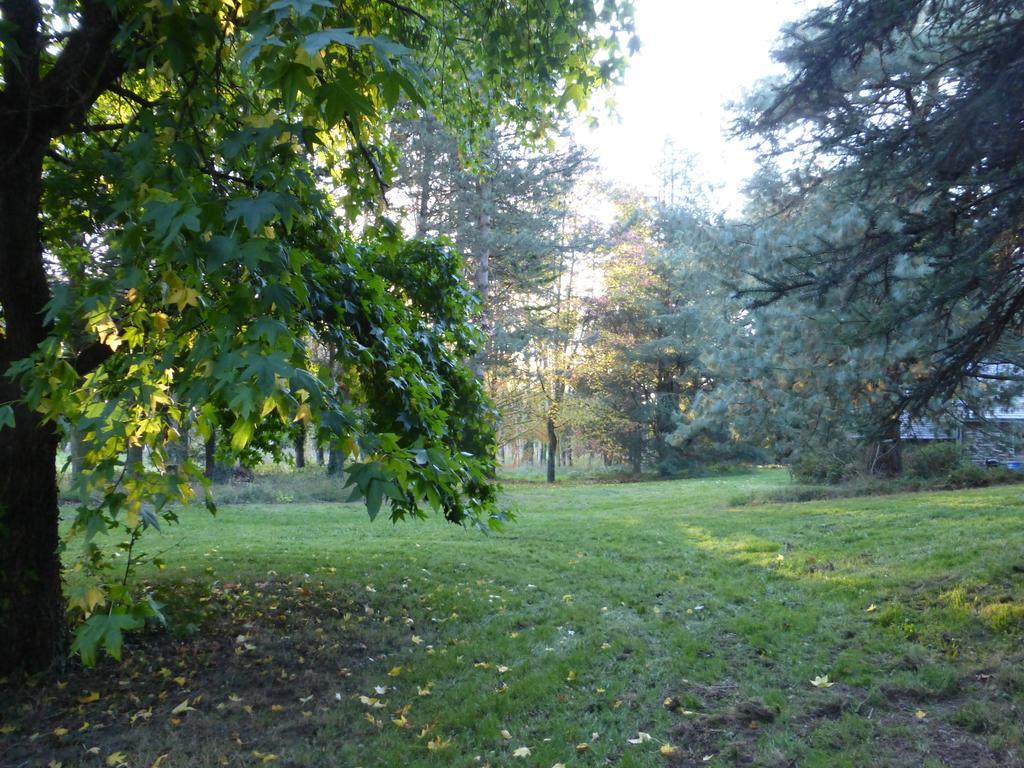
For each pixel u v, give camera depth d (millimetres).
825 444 16922
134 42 2998
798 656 5398
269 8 1975
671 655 5543
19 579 5129
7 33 3369
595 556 9906
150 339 2740
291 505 18375
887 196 6969
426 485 2699
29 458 5117
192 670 5461
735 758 3945
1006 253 5652
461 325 7672
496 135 20750
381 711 4734
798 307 12000
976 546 7742
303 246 5441
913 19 5863
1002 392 11453
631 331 35250
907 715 4367
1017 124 5332
